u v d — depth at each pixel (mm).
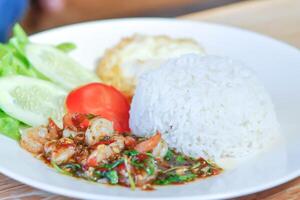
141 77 525
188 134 481
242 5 728
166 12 759
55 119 504
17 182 444
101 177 424
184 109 484
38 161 447
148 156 434
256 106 489
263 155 466
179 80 499
